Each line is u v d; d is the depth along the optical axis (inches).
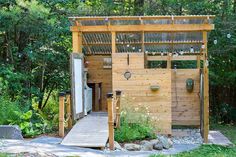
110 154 312.8
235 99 621.9
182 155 320.2
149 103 415.5
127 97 417.4
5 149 289.3
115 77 419.5
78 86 405.1
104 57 511.2
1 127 359.6
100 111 494.0
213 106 630.5
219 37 545.6
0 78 450.0
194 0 557.0
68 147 322.3
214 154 329.1
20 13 471.2
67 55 550.0
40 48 529.3
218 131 485.4
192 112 485.1
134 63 418.9
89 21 428.8
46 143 332.8
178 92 485.7
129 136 364.5
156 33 455.2
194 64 559.2
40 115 460.8
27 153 277.7
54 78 570.3
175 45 484.7
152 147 348.8
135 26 430.9
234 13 556.7
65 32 508.7
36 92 519.2
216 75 575.8
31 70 549.6
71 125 398.6
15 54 520.4
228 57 581.9
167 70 415.2
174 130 477.1
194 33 454.3
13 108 406.6
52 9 516.7
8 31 509.7
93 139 345.1
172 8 571.8
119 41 477.7
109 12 574.6
